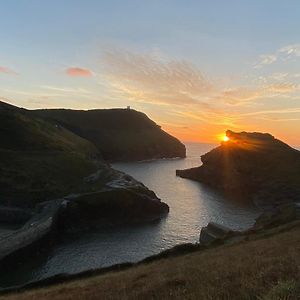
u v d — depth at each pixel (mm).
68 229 96875
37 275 66875
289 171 175625
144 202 114562
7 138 165375
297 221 53875
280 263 17078
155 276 24688
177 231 97938
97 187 127250
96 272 45281
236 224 107375
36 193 115062
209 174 193750
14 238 76062
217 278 16219
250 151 191625
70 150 183750
